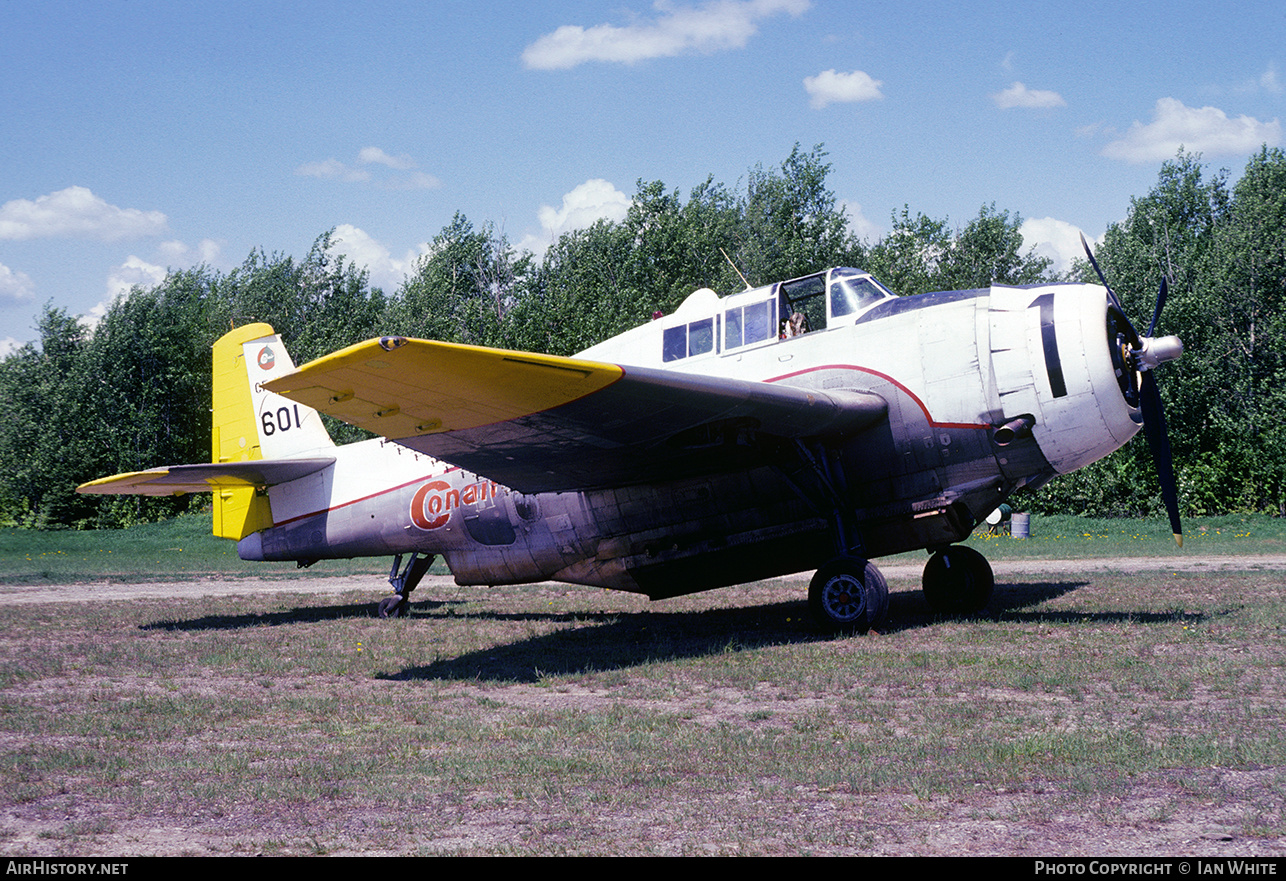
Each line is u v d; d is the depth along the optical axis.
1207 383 27.67
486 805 4.18
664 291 41.19
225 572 20.52
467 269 45.56
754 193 43.69
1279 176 32.78
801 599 12.86
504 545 11.23
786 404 8.08
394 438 7.94
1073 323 8.53
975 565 10.23
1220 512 27.12
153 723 6.08
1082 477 27.88
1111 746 4.74
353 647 9.37
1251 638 7.79
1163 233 37.38
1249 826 3.62
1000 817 3.83
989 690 6.30
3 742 5.63
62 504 37.72
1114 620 8.98
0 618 11.98
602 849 3.59
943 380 8.96
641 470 9.45
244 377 13.26
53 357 40.97
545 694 6.86
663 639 9.21
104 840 3.84
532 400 7.16
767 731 5.40
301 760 5.05
